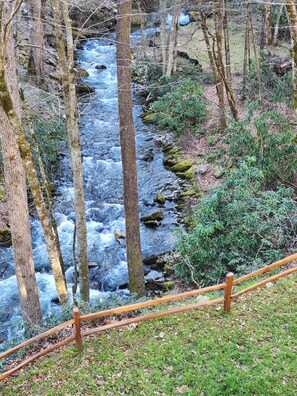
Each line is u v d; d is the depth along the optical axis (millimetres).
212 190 10219
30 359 5625
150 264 10281
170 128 16297
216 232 9484
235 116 14070
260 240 9078
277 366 5367
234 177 9820
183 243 9258
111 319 6883
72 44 6902
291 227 9211
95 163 14828
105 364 5711
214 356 5617
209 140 14430
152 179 13734
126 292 9711
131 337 6180
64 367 5766
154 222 11609
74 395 5277
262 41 19156
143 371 5508
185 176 13375
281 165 11047
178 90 16391
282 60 17438
